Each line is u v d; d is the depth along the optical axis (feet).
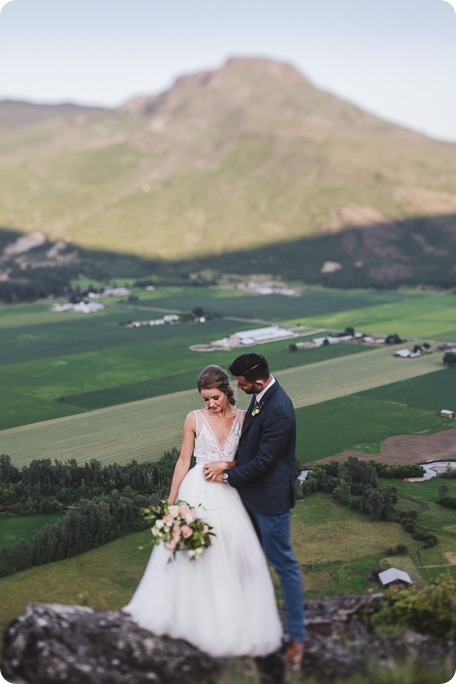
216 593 33.19
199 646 32.37
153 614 33.09
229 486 35.58
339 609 37.04
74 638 30.22
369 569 152.87
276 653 33.17
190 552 33.22
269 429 34.81
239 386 36.09
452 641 33.63
